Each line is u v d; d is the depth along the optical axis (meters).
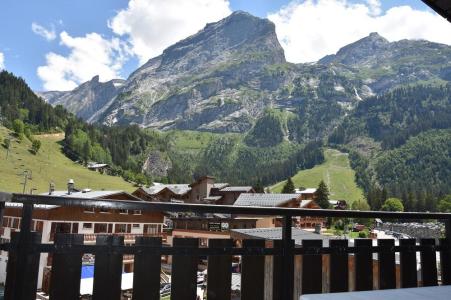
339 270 3.45
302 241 3.29
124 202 2.64
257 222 44.88
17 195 2.43
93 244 2.68
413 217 3.71
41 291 15.73
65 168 145.38
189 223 48.59
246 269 3.11
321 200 111.88
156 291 2.83
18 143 147.62
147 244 2.84
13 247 2.42
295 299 3.68
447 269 3.88
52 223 34.66
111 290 2.70
